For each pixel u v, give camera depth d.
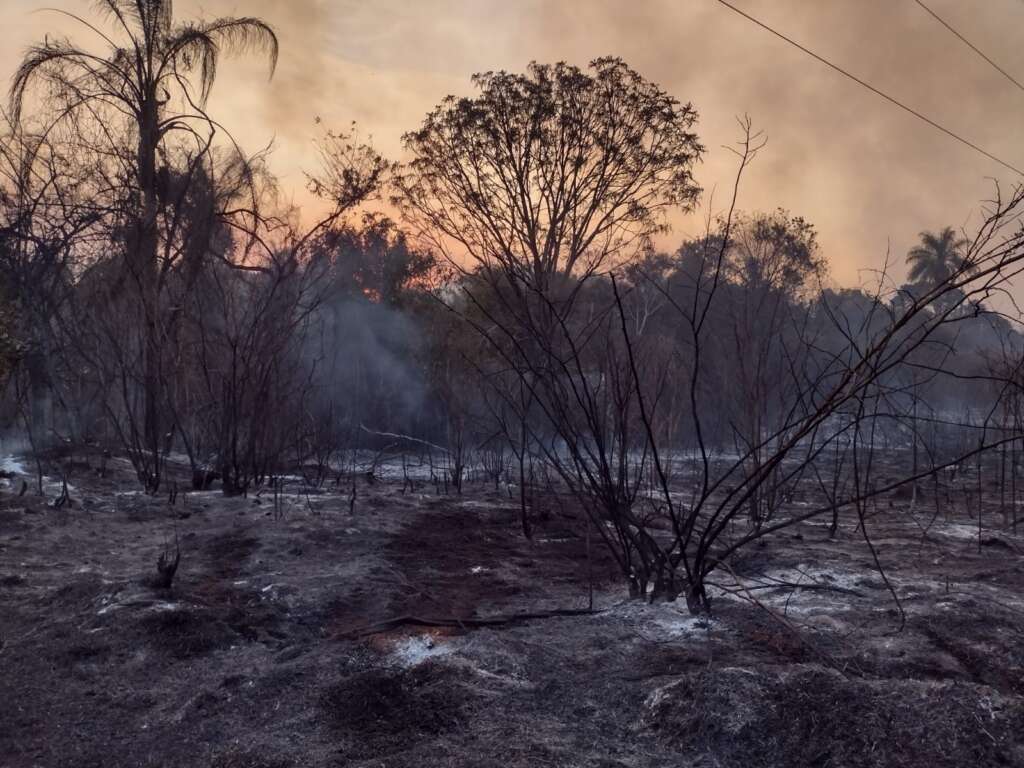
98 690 4.02
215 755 3.28
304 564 6.41
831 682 3.36
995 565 6.29
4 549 6.70
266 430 10.33
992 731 3.05
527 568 6.40
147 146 13.30
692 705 3.31
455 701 3.53
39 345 10.91
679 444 14.33
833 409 4.09
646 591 5.11
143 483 9.66
